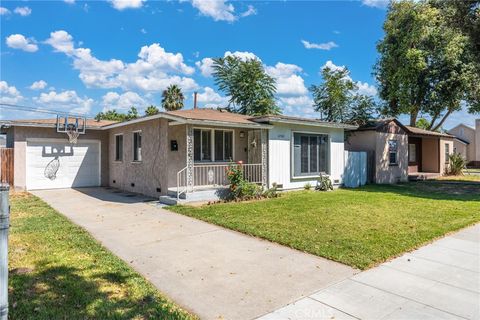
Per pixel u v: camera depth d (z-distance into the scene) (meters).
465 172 26.77
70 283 4.06
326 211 8.88
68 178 15.83
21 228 6.91
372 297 3.78
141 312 3.35
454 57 17.39
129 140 14.31
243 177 12.29
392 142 18.69
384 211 8.93
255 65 24.16
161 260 5.11
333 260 5.04
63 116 15.29
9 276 4.25
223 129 12.84
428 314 3.38
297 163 13.95
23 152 14.54
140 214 8.86
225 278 4.37
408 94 20.09
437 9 18.14
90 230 7.05
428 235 6.38
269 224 7.33
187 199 10.57
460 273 4.55
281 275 4.46
